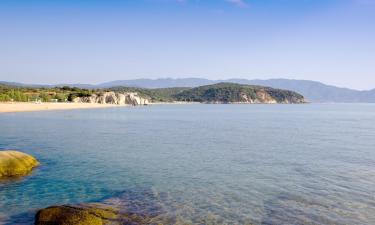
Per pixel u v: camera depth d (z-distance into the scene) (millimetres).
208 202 20875
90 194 22281
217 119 107250
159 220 17797
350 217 18562
